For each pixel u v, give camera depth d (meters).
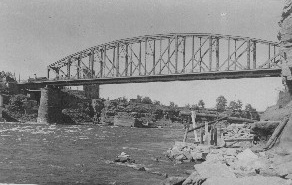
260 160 20.55
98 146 49.88
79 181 23.58
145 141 64.00
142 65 123.88
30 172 26.47
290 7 40.97
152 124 173.88
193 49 110.00
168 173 26.11
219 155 26.72
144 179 24.16
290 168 17.58
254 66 97.00
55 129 97.44
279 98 41.34
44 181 23.47
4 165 29.17
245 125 48.41
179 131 122.62
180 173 26.08
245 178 15.64
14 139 55.09
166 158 34.69
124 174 25.98
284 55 41.06
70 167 29.12
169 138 74.56
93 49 139.12
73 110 167.88
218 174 17.86
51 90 143.62
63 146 47.50
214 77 105.00
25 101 143.75
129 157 34.75
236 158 23.27
